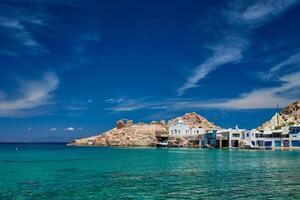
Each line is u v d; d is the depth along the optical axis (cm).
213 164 6894
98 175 5059
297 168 5916
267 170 5606
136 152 13062
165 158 9031
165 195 3438
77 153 12444
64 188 3881
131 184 4144
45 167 6412
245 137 15838
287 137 14838
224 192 3556
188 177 4756
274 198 3244
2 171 5688
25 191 3703
